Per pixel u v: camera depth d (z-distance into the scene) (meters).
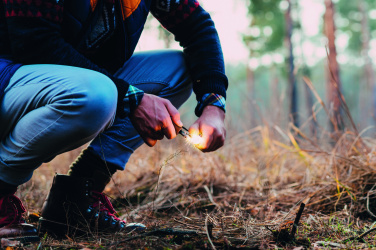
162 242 1.36
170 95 1.75
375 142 2.57
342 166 2.42
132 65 1.74
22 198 2.18
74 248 1.38
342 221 1.78
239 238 1.45
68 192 1.53
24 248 1.34
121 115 1.36
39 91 1.25
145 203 2.33
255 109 3.53
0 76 1.28
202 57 1.66
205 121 1.50
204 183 2.59
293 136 2.99
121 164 1.64
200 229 1.55
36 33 1.25
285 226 1.62
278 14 15.88
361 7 19.64
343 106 2.60
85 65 1.33
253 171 2.91
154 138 1.41
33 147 1.27
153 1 1.65
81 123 1.24
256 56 17.48
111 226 1.57
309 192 2.26
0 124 1.31
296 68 3.90
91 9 1.37
